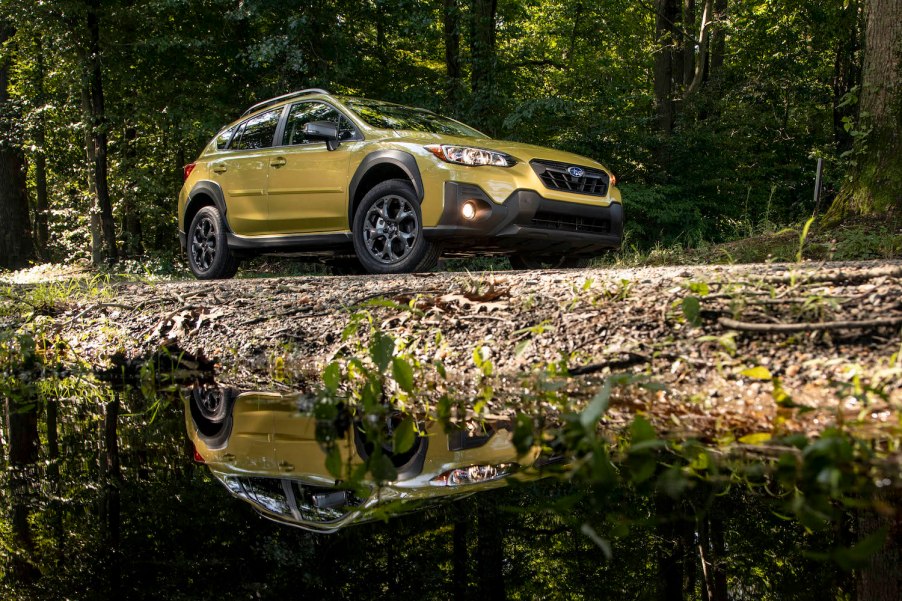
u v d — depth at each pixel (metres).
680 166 15.91
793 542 1.96
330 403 2.32
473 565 1.84
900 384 2.24
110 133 19.12
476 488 2.08
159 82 17.44
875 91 8.86
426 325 3.89
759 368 2.44
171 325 5.16
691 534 2.23
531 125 16.91
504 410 2.82
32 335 5.58
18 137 20.42
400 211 6.35
